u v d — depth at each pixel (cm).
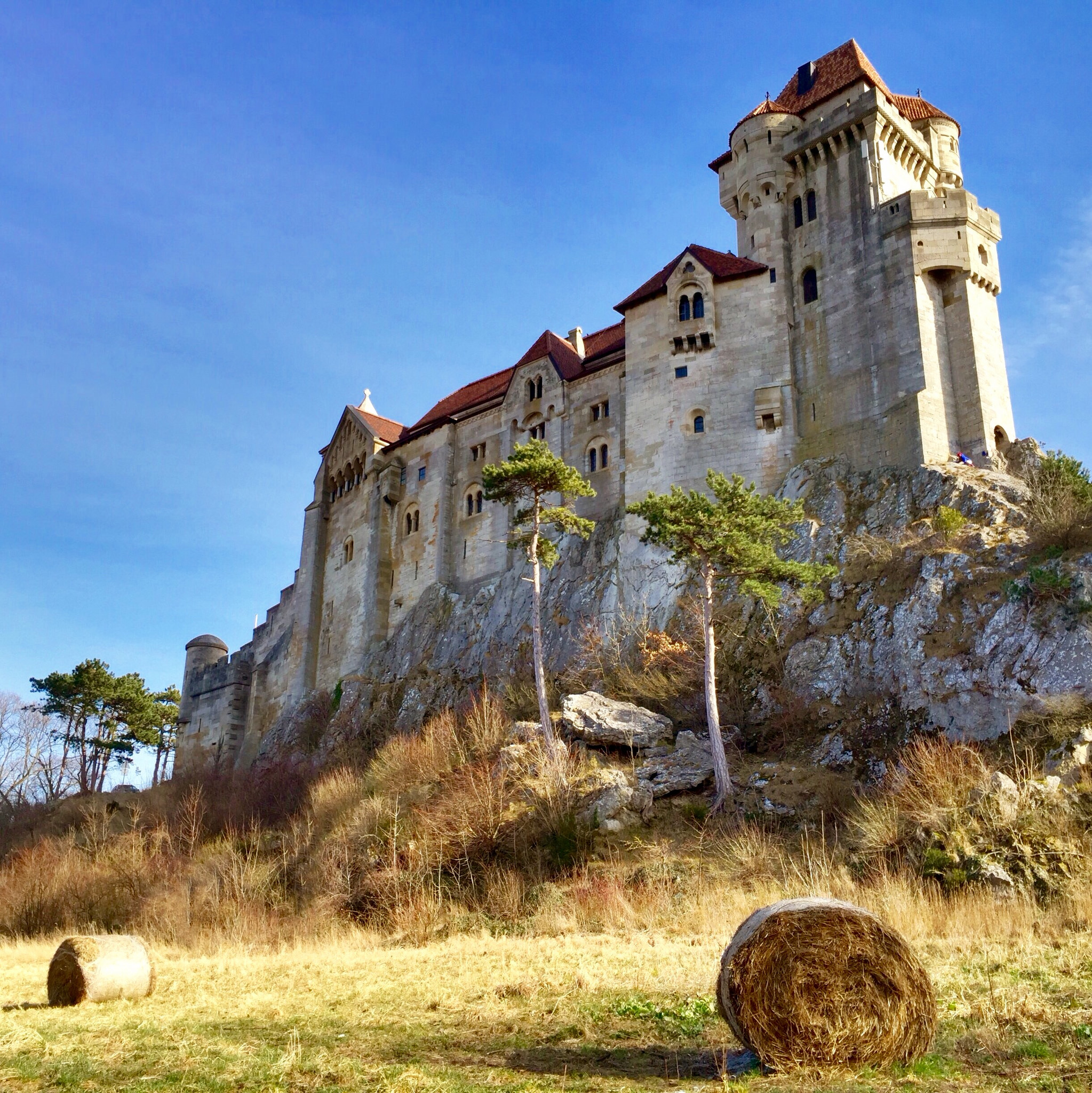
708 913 2688
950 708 3547
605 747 3997
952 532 4153
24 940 4006
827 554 4584
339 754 5775
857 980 1191
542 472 4247
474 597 6266
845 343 5253
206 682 8519
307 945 3067
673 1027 1388
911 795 3058
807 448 5228
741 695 4244
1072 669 3338
